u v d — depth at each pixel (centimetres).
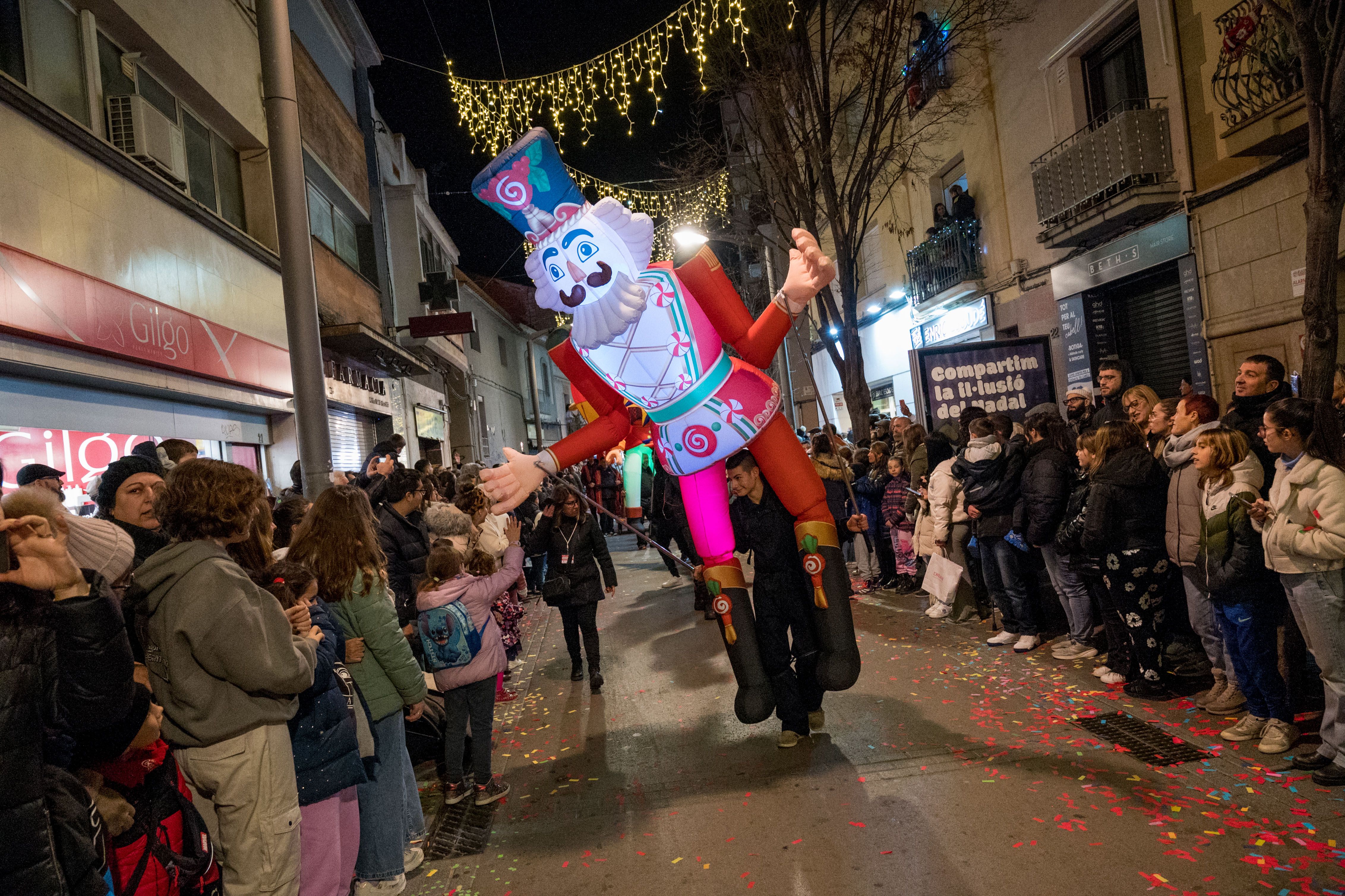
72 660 191
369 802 348
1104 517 476
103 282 672
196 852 242
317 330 655
